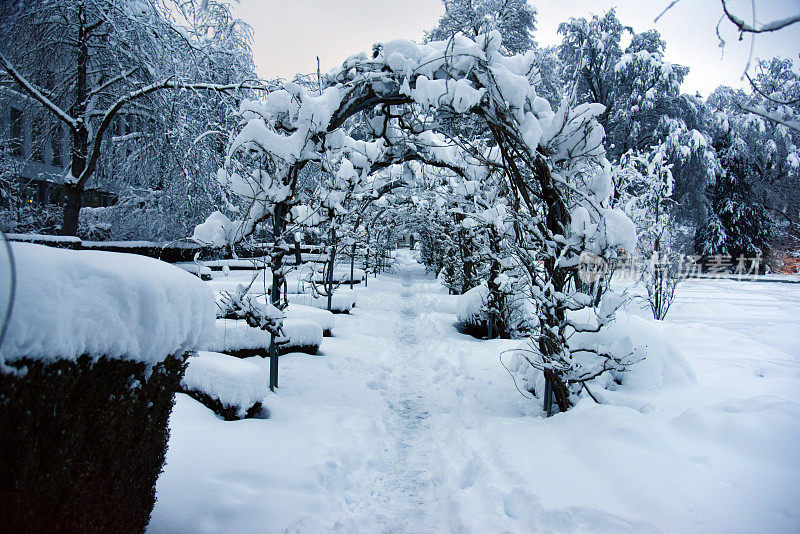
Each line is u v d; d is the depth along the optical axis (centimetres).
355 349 755
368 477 353
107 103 1423
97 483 184
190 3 1292
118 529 202
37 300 150
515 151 453
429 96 442
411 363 772
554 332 432
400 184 898
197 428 368
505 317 891
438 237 1592
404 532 285
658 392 499
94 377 181
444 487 332
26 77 1284
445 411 519
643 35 2819
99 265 194
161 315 212
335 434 387
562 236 434
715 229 2873
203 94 1284
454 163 695
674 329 864
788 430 304
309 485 296
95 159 1291
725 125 2819
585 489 281
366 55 497
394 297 1603
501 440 370
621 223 407
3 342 137
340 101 482
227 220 496
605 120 2753
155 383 230
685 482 268
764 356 725
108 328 182
